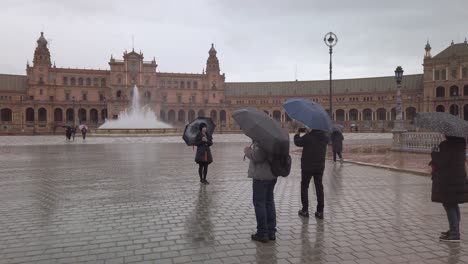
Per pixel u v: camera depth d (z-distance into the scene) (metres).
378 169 19.98
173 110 139.38
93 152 32.34
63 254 7.39
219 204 11.70
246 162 23.98
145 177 17.42
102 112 135.12
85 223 9.60
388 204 11.68
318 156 9.98
